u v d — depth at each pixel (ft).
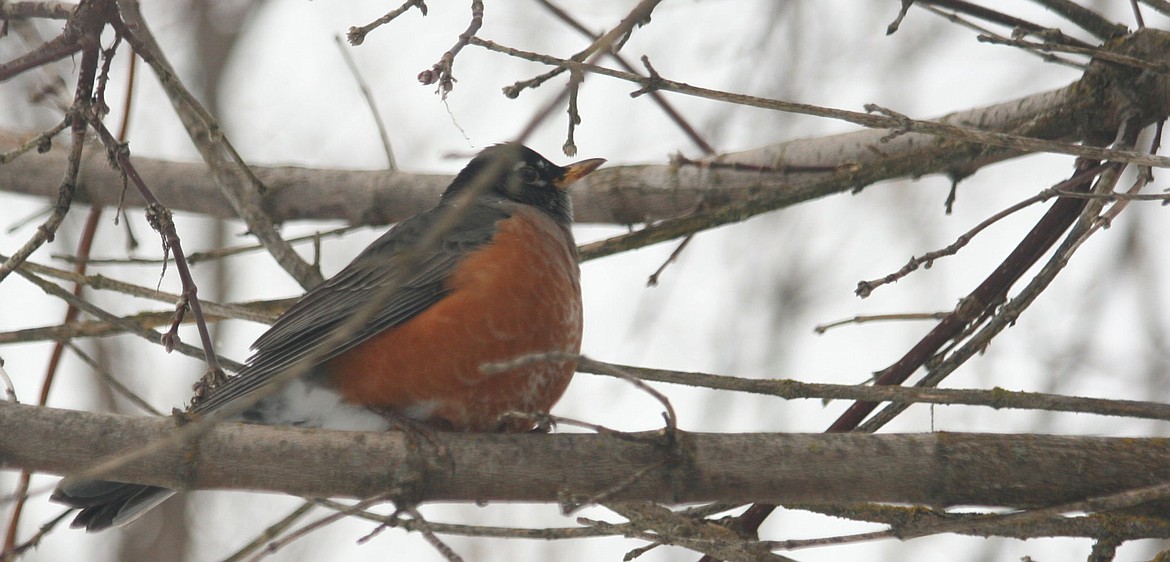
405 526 23.66
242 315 35.53
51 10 32.89
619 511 28.14
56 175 41.42
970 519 25.02
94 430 25.14
